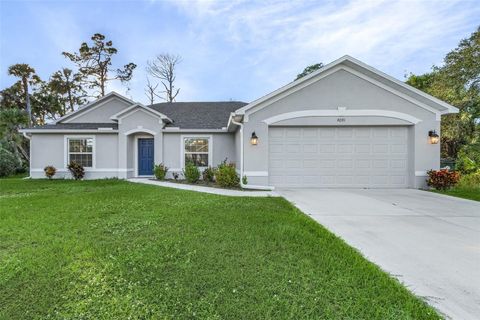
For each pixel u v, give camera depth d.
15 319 2.29
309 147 10.60
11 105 27.33
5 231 4.52
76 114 15.42
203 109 16.80
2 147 19.25
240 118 10.77
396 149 10.52
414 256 3.61
